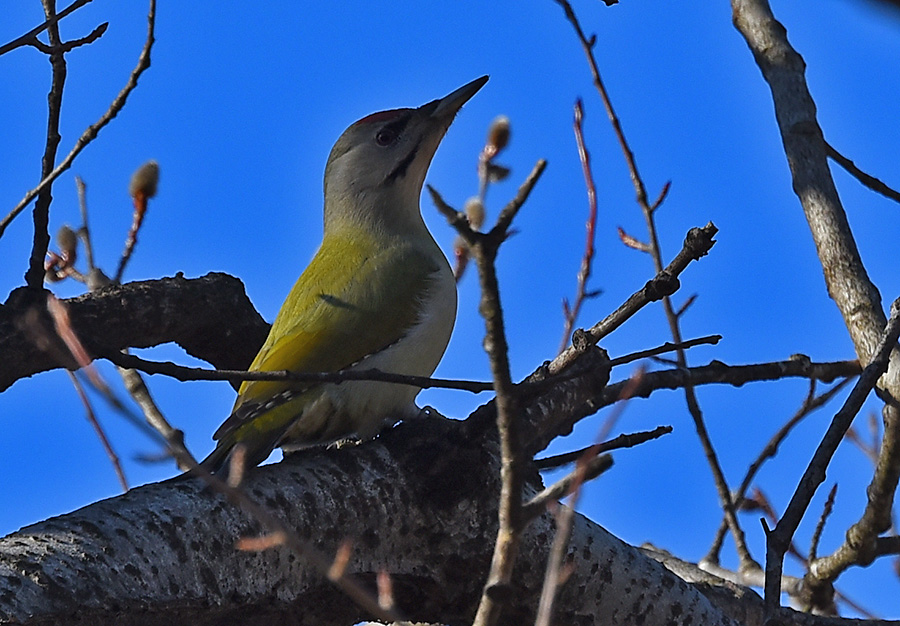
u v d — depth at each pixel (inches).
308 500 329.1
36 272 403.2
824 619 367.9
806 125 458.0
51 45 364.2
